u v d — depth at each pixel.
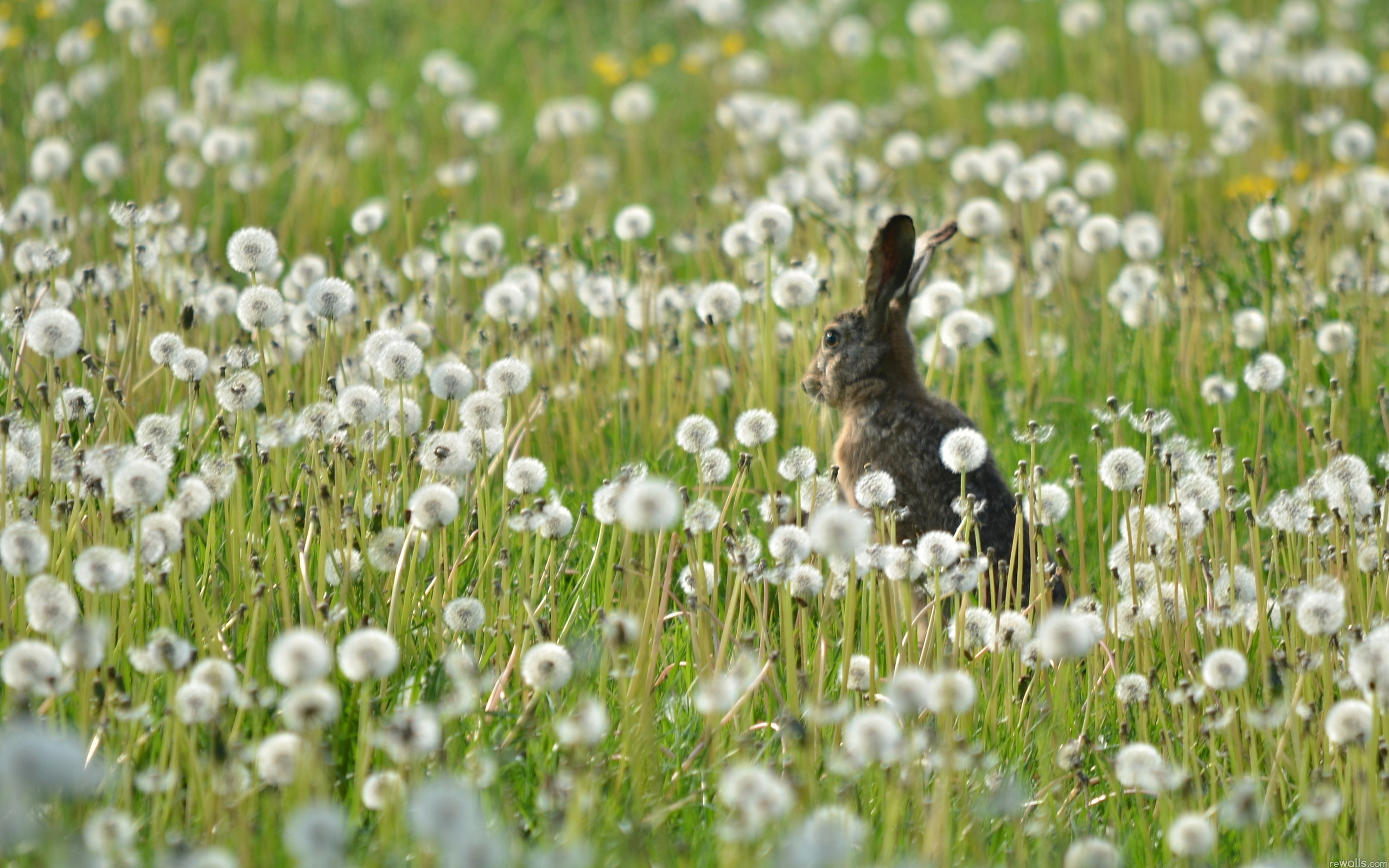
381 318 12.30
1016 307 14.70
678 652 8.61
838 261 15.05
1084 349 14.08
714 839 6.70
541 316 13.34
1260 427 10.56
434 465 8.59
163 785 6.23
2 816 5.38
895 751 6.25
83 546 8.20
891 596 8.48
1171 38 24.08
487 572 8.52
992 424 12.46
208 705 6.36
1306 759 7.31
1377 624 8.25
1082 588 8.97
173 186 17.81
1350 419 12.27
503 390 9.48
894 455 10.72
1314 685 8.10
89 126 19.38
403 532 8.40
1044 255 15.01
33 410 9.96
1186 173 20.66
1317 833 7.17
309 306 9.74
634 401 12.62
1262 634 8.20
